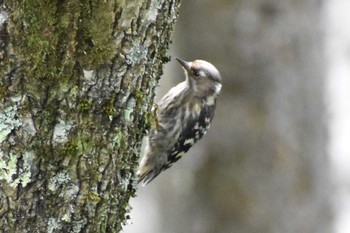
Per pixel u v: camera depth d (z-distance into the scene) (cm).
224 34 1487
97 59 717
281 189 1504
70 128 716
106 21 714
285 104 1509
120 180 756
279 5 1498
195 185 1520
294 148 1520
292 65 1513
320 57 1566
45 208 715
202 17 1494
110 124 736
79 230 731
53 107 709
